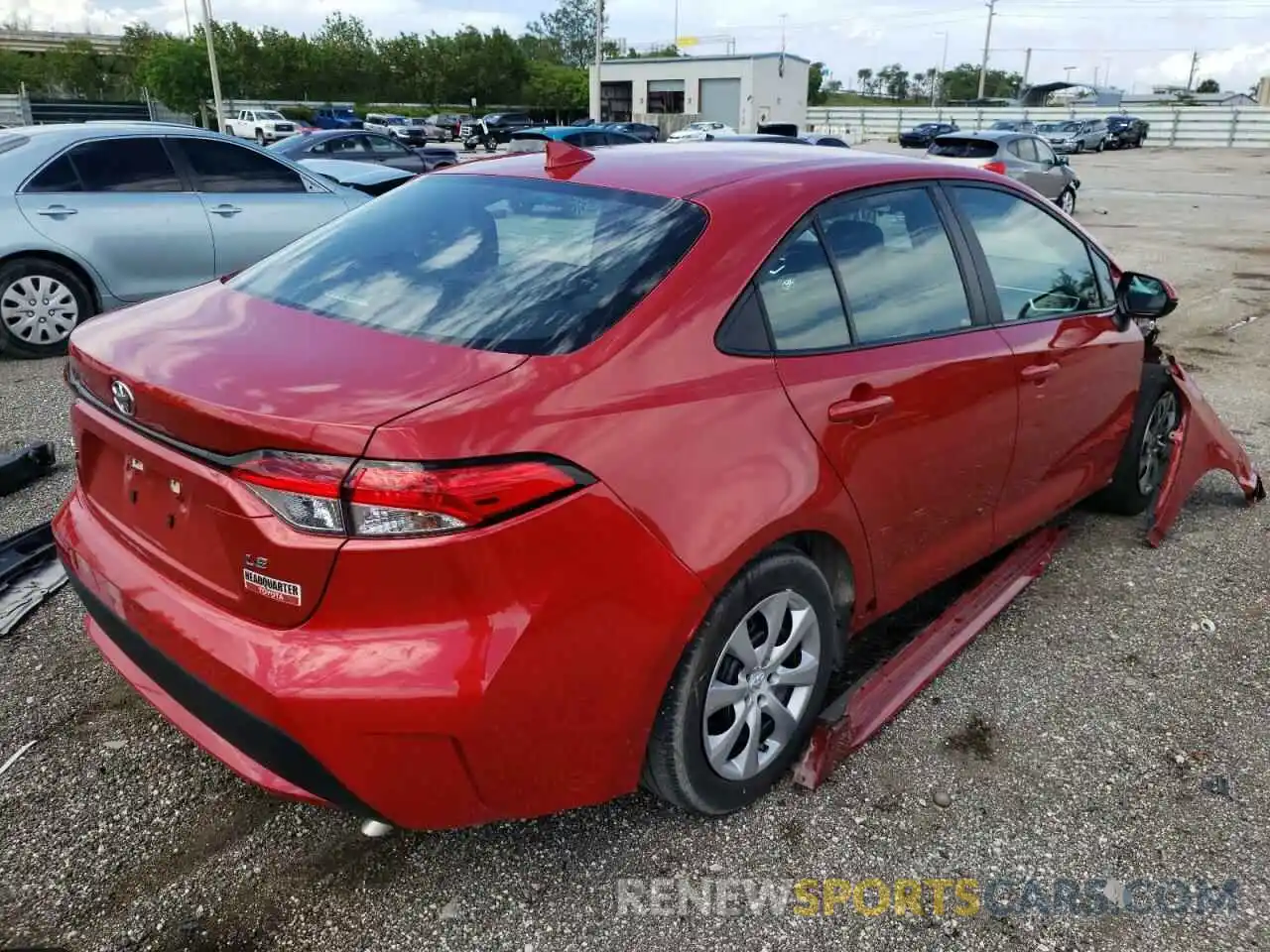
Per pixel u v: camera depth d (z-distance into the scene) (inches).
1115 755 111.5
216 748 85.2
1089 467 151.6
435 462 71.2
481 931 86.0
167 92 1740.9
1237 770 109.6
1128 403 156.1
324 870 92.2
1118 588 149.9
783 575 93.6
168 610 82.0
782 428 92.1
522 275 93.0
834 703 109.9
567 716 80.0
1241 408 243.1
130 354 86.6
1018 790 105.1
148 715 113.5
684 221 95.7
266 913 87.4
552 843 95.8
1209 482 193.5
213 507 76.7
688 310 88.7
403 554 71.7
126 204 268.5
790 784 104.2
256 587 75.8
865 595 108.7
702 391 87.0
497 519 73.4
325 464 71.3
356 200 314.0
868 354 103.6
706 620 87.1
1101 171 1205.7
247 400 75.1
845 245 105.7
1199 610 144.1
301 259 107.9
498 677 74.7
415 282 95.9
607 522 78.5
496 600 74.9
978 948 85.7
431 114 2925.7
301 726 73.4
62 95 2479.1
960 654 131.2
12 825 96.4
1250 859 96.5
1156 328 170.4
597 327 84.9
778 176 105.2
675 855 94.8
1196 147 1787.6
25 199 255.0
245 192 289.0
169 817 98.1
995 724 116.3
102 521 95.5
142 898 88.5
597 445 78.7
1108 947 86.3
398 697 73.1
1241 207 776.9
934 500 114.4
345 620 73.9
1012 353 122.6
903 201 115.3
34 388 236.1
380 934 85.5
